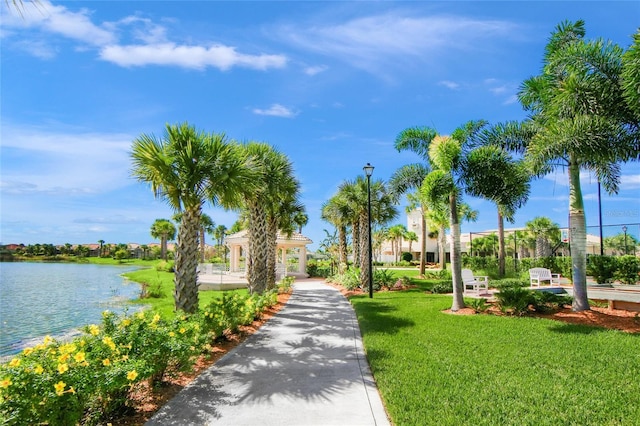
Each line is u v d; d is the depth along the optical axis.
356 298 15.03
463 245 48.44
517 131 11.89
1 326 11.82
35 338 10.12
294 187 15.98
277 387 5.07
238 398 4.69
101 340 4.40
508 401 4.46
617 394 4.66
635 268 14.71
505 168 10.95
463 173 11.45
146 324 4.91
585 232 10.30
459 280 11.27
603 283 15.05
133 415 4.17
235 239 29.31
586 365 5.75
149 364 4.41
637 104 7.83
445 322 9.27
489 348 6.75
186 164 8.13
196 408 4.38
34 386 3.12
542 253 25.70
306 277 31.22
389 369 5.65
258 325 9.41
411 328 8.59
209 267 31.19
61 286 25.91
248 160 9.64
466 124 12.25
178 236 8.32
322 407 4.43
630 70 7.61
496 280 19.27
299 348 7.13
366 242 18.83
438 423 3.92
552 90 9.62
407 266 49.66
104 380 3.58
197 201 8.34
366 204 19.08
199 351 5.51
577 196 10.30
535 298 10.37
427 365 5.82
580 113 9.02
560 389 4.82
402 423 3.92
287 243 30.39
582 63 8.87
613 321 8.92
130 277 34.84
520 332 8.00
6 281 30.34
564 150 8.77
